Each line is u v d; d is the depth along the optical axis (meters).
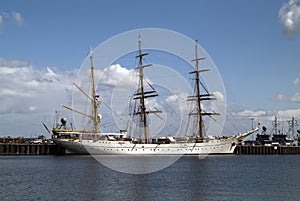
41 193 63.31
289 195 63.56
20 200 57.53
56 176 85.88
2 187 69.44
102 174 90.44
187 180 81.94
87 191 65.44
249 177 89.94
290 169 115.25
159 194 63.25
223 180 82.94
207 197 61.06
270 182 80.31
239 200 58.78
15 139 177.50
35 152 162.12
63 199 58.34
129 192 64.88
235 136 175.62
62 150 157.50
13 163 120.00
